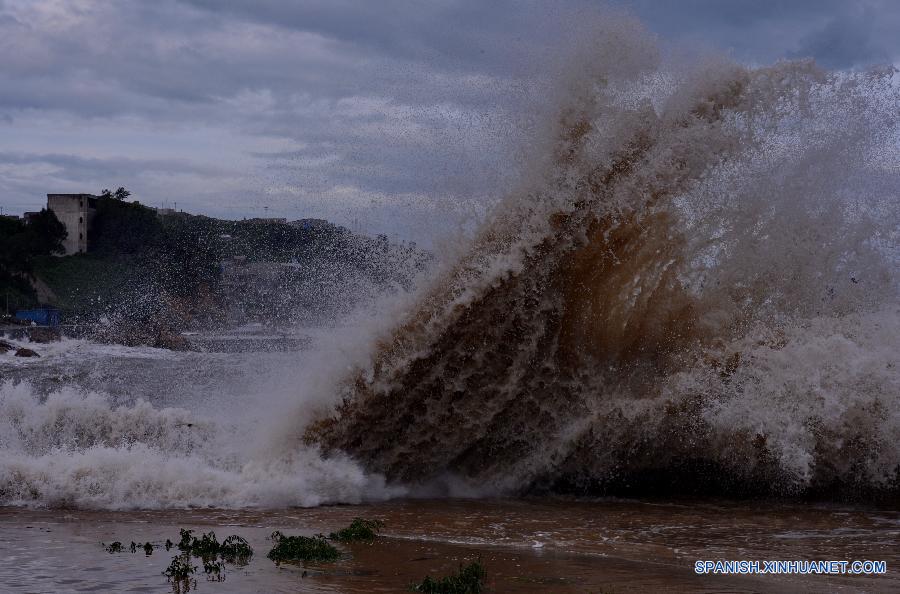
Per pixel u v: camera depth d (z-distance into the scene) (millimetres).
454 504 10305
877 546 7988
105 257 84312
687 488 11062
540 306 11336
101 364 26281
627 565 7164
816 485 10664
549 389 11289
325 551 7285
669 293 11680
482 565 7035
